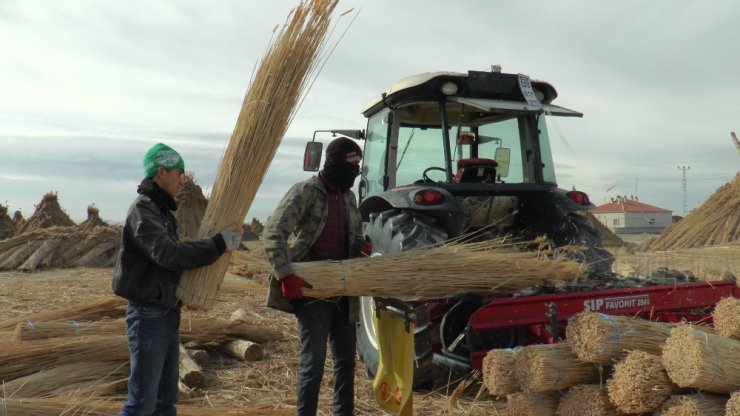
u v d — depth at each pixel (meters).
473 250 3.90
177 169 2.88
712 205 19.88
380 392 3.53
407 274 3.46
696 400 2.46
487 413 3.84
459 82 4.77
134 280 2.75
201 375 4.40
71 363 4.40
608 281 4.07
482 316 3.58
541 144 5.12
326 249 3.51
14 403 3.29
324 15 3.23
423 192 4.44
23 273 12.12
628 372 2.60
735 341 2.58
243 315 6.58
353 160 3.46
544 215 5.01
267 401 4.07
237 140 3.10
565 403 2.92
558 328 3.57
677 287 3.93
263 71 3.20
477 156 5.30
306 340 3.36
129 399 2.81
